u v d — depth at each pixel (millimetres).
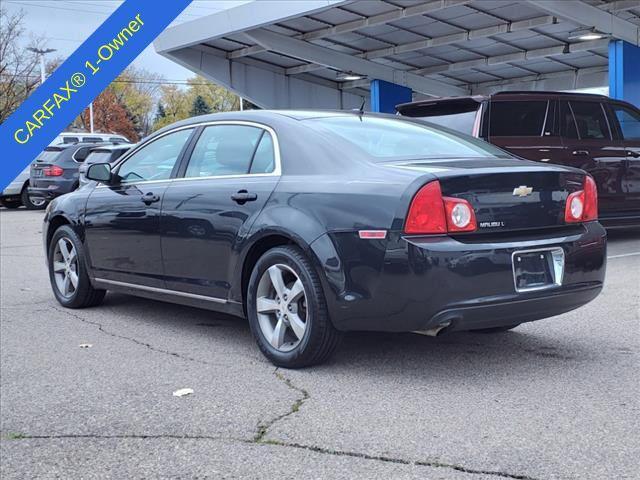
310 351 4367
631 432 3363
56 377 4500
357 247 4078
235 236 4777
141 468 3145
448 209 3961
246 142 5051
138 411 3852
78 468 3174
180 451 3309
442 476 2951
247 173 4926
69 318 6207
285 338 4586
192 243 5137
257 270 4621
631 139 9828
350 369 4477
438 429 3457
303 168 4574
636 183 9766
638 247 9773
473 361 4609
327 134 4684
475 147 5066
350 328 4203
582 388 4027
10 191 20844
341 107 25172
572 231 4430
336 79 23984
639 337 5121
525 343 5027
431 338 5199
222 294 4969
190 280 5223
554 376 4262
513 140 8609
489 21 17641
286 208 4469
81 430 3609
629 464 3020
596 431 3385
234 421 3654
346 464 3100
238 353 4953
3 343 5371
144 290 5742
